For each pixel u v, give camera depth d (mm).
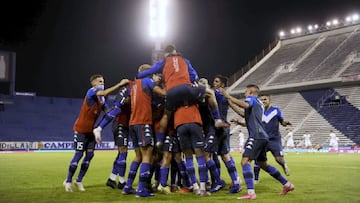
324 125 36156
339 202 6312
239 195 7270
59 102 43469
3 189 8062
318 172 11883
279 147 9039
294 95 42594
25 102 41312
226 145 7875
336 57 43094
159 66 7211
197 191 7316
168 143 7500
